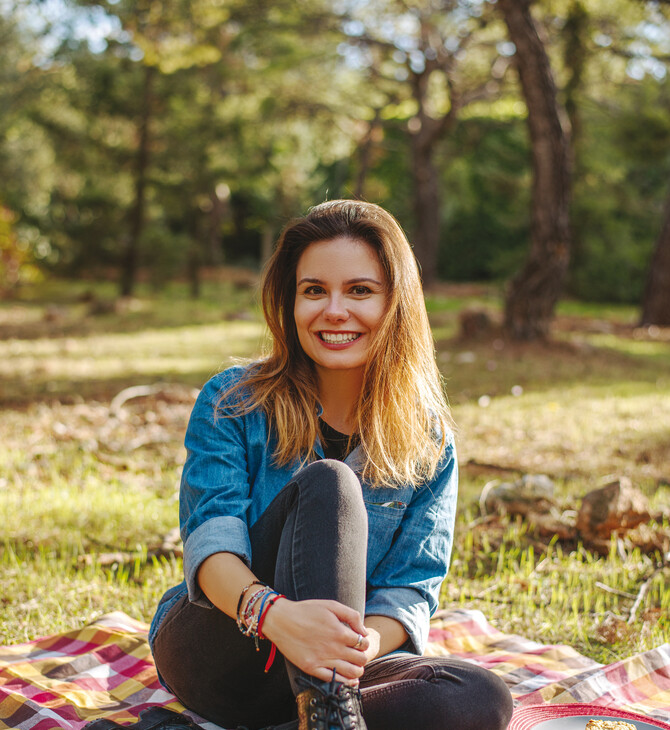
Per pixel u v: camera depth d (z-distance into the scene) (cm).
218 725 208
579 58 1441
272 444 208
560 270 1146
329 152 2512
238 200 3334
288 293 213
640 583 349
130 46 1683
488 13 1484
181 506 207
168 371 911
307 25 1738
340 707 167
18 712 219
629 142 1728
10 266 2080
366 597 206
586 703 220
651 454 563
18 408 691
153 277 2077
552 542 392
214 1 1412
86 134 1825
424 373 216
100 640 272
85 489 456
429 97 2233
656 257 1594
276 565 183
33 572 337
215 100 1866
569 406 742
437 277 3005
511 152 2725
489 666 263
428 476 212
